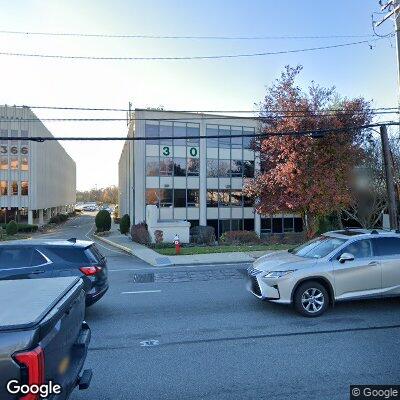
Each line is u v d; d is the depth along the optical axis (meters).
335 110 20.78
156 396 4.61
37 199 52.97
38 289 3.90
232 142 37.03
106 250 24.16
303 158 20.48
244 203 37.38
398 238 8.51
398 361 5.52
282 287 7.76
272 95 21.89
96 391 4.73
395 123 14.77
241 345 6.24
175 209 35.56
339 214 28.11
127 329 7.14
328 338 6.52
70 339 3.70
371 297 8.09
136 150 34.81
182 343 6.37
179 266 15.08
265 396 4.56
